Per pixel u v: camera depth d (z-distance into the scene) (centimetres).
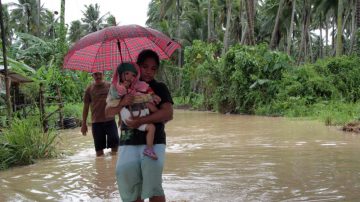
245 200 478
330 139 978
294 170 638
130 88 379
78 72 2183
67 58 411
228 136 1100
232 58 2300
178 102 3712
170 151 856
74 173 653
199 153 823
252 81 2178
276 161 717
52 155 820
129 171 384
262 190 521
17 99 1317
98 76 787
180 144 962
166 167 686
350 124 1182
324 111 1684
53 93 1650
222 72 2344
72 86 2005
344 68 2036
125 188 389
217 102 2378
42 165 729
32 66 2450
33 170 688
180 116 2041
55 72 1908
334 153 784
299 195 494
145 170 378
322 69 2078
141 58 392
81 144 1004
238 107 2222
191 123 1559
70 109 1543
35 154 788
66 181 598
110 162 739
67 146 970
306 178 583
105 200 493
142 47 452
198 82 3484
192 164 707
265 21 4328
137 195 393
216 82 2408
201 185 555
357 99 1934
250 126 1377
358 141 932
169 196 502
